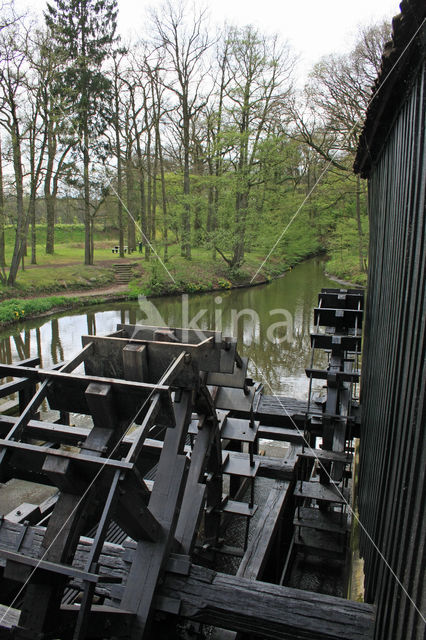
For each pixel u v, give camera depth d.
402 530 2.18
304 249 30.81
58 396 3.03
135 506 2.66
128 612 2.81
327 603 2.84
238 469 4.89
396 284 2.85
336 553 5.02
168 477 3.26
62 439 3.02
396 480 2.43
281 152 21.92
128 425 2.97
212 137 27.56
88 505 2.52
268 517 4.42
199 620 2.89
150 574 2.96
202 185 26.78
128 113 27.69
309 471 6.88
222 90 26.23
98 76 23.69
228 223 25.44
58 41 21.81
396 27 2.24
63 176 26.12
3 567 3.15
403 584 2.07
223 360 4.12
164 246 25.11
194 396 3.58
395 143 3.04
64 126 22.62
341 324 7.00
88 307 20.91
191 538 3.46
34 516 4.05
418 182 2.25
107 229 40.84
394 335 2.82
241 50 22.22
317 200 20.77
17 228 20.44
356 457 6.23
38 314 18.73
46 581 2.27
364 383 5.18
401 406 2.44
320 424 5.75
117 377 3.54
